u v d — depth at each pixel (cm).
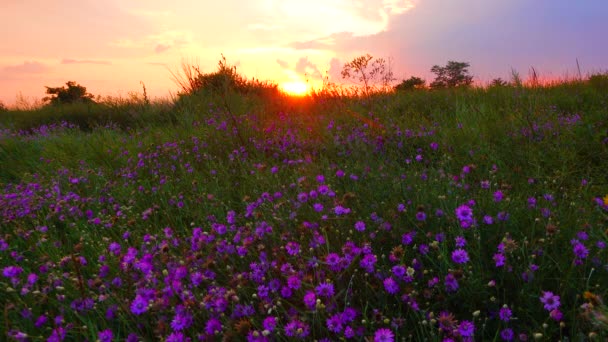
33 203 416
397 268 200
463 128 525
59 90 2566
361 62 853
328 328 182
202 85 1024
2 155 695
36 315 226
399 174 353
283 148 528
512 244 198
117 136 788
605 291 183
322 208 272
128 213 378
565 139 444
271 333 176
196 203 383
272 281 208
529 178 345
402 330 185
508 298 200
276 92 1156
